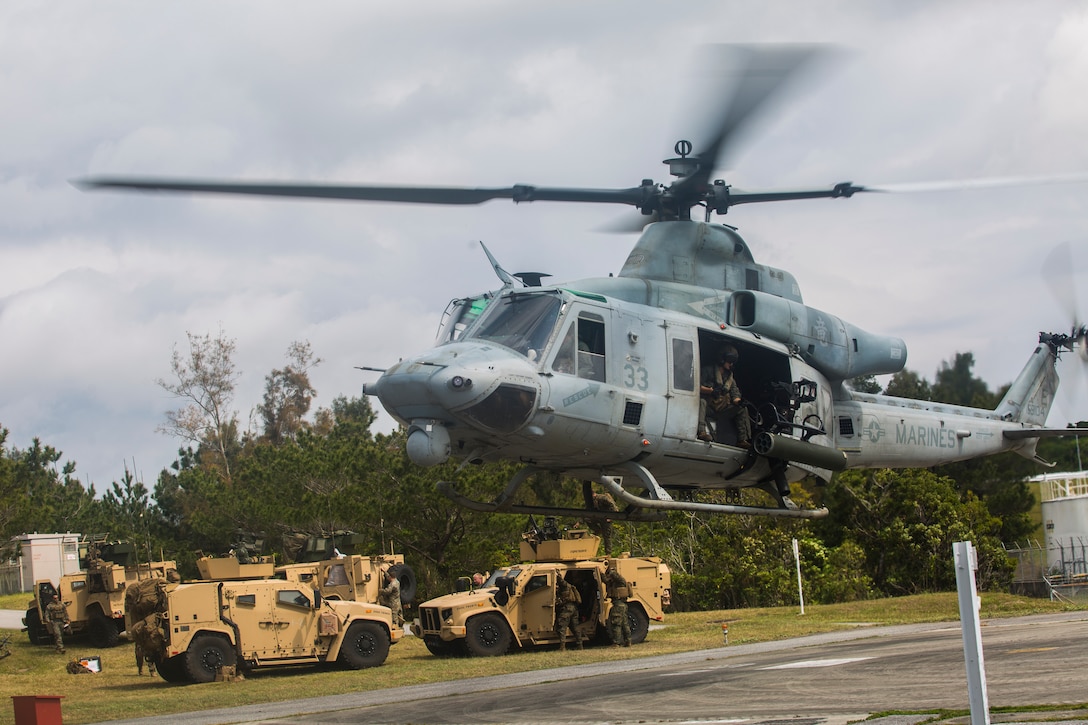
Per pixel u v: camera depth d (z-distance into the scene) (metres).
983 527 37.50
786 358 15.71
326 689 16.19
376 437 38.94
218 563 22.81
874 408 18.00
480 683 15.41
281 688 16.72
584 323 13.86
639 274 15.30
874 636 19.09
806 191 14.78
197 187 11.42
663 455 14.57
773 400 15.70
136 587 19.31
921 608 25.70
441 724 11.00
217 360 60.31
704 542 36.75
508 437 13.35
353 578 25.22
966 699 9.62
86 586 27.56
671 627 24.78
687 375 14.73
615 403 13.89
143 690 18.20
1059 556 39.44
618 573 20.67
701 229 15.52
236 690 16.86
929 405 19.39
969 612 6.02
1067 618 20.91
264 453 41.94
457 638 20.30
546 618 20.67
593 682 14.19
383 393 13.41
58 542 50.03
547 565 21.09
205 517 38.94
